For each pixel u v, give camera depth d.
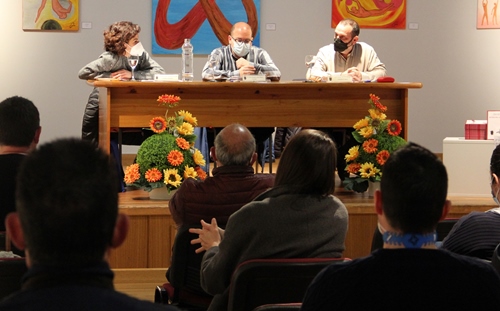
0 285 2.28
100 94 5.30
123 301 1.02
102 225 1.07
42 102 8.58
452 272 1.55
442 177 1.63
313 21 8.77
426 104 9.02
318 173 2.57
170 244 4.58
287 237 2.54
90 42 8.55
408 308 1.53
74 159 1.08
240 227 2.54
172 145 4.71
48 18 8.48
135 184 4.74
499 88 9.02
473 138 5.08
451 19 8.91
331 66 6.38
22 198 1.07
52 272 1.04
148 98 5.02
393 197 1.63
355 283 1.55
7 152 3.00
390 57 8.89
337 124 5.16
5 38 8.49
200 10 8.62
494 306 1.55
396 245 1.64
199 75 8.70
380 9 8.80
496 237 2.56
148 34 8.60
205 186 3.21
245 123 5.11
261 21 8.73
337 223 2.59
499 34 8.95
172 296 3.30
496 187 2.90
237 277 2.33
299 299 2.37
